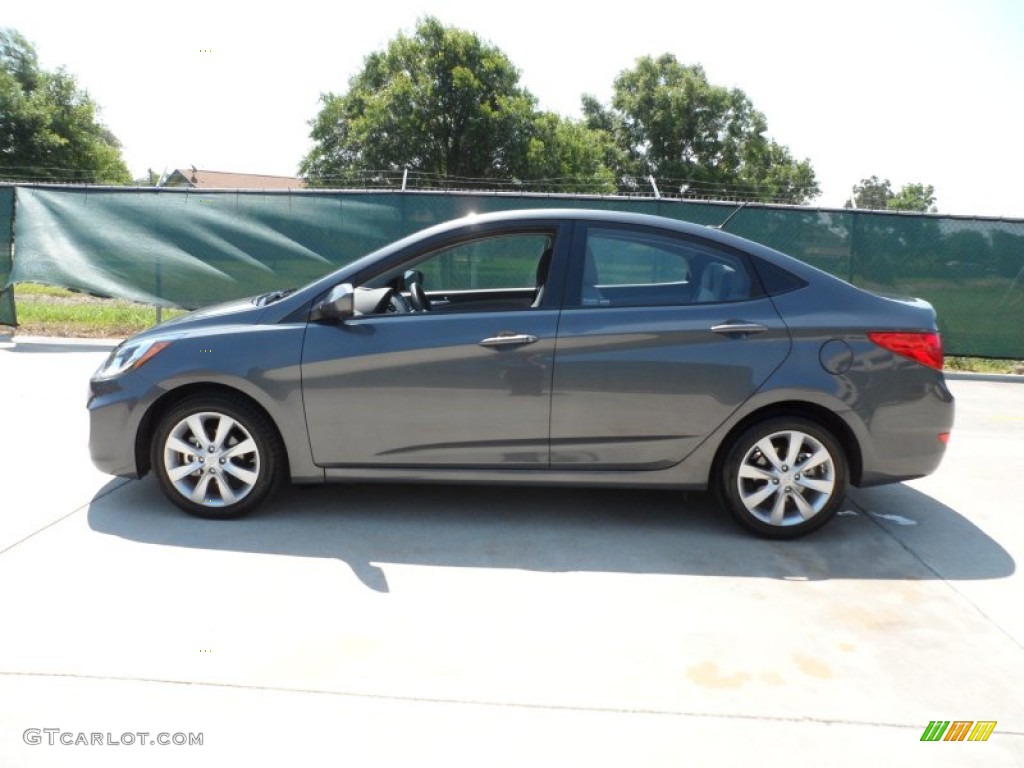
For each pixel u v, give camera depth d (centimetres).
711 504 464
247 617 309
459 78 3856
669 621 320
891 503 480
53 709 246
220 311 421
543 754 235
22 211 966
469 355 395
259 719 246
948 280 966
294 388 396
